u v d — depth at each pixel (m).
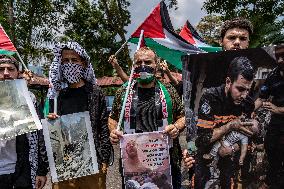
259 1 20.33
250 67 2.62
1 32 4.46
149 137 2.99
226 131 2.68
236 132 2.66
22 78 3.36
